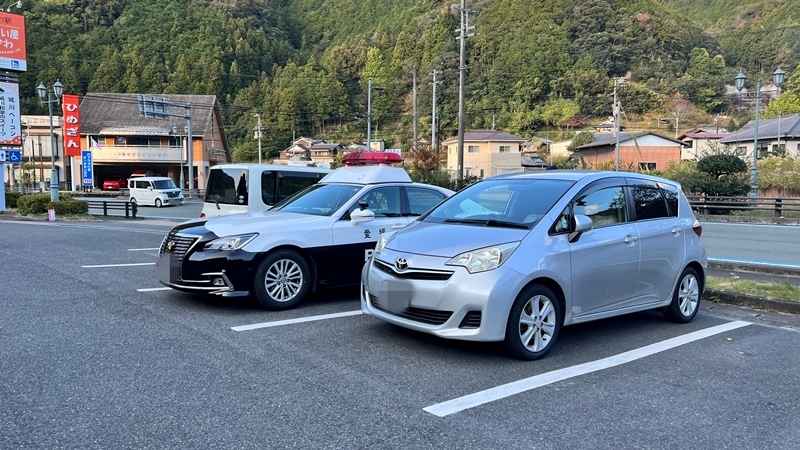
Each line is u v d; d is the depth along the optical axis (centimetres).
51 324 542
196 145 5509
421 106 7206
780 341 548
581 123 7631
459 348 500
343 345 500
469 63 7512
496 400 383
